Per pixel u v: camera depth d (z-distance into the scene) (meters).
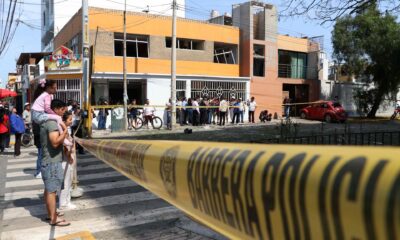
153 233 4.68
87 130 13.95
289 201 0.60
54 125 4.87
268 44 28.53
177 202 1.25
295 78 31.08
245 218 0.75
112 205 5.88
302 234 0.57
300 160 0.60
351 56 28.97
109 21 23.03
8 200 6.38
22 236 4.68
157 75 23.16
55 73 22.02
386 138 11.98
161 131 18.66
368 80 30.12
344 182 0.50
